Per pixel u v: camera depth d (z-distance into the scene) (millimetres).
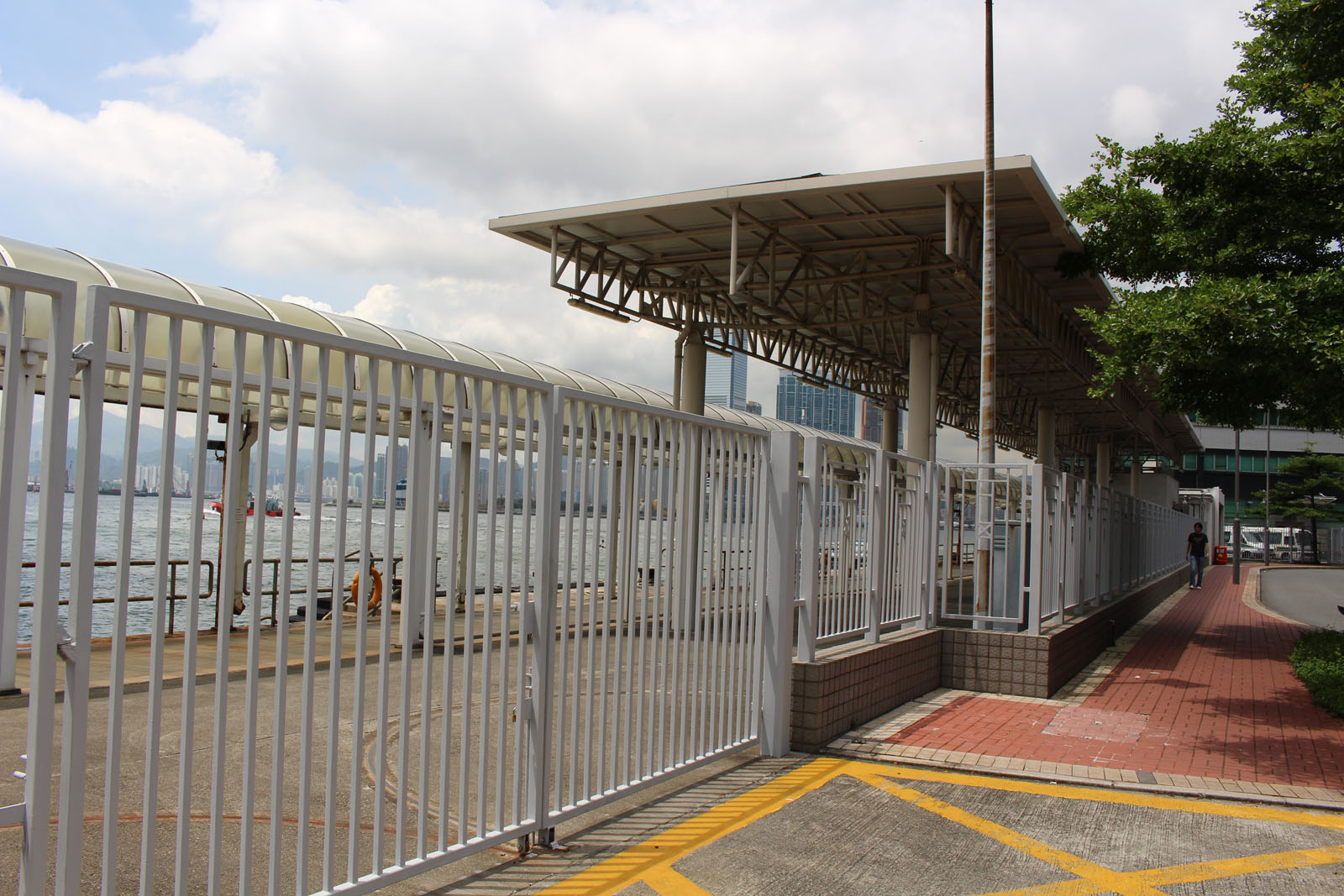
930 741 7379
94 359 2824
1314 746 7652
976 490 10648
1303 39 10273
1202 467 72750
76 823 2797
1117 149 10789
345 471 3621
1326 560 57188
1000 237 17062
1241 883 4703
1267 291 8102
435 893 4168
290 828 4984
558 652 5859
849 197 15445
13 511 2740
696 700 5953
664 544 5625
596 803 5008
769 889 4398
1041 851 5070
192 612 3111
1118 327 8906
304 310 11891
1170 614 20234
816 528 7199
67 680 2787
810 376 26688
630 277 19922
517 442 4793
